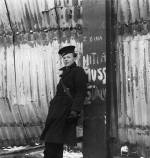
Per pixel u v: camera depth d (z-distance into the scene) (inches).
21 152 304.8
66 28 301.9
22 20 311.1
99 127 274.8
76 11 298.7
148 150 274.8
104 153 272.8
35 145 316.2
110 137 278.5
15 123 318.0
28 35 310.8
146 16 272.5
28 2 309.0
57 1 302.7
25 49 311.9
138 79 275.9
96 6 276.5
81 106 256.4
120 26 281.9
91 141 276.4
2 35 315.0
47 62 307.1
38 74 309.6
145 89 273.6
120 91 282.0
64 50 271.1
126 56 280.1
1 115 319.3
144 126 275.3
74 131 262.8
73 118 263.4
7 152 304.3
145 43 273.4
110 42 280.4
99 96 276.2
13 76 314.7
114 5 282.2
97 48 277.3
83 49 282.0
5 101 317.1
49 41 306.3
